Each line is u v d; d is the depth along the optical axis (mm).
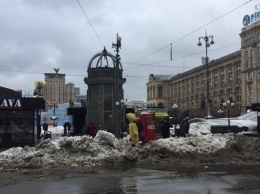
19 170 13172
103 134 16875
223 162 15273
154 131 20781
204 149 16094
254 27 108188
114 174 12055
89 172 12578
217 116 92000
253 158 15828
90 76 33812
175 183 10203
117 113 28219
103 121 33250
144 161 15016
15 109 22859
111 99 33562
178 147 16078
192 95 146125
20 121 23109
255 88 107688
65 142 15969
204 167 13859
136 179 10961
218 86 128250
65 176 11695
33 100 22875
